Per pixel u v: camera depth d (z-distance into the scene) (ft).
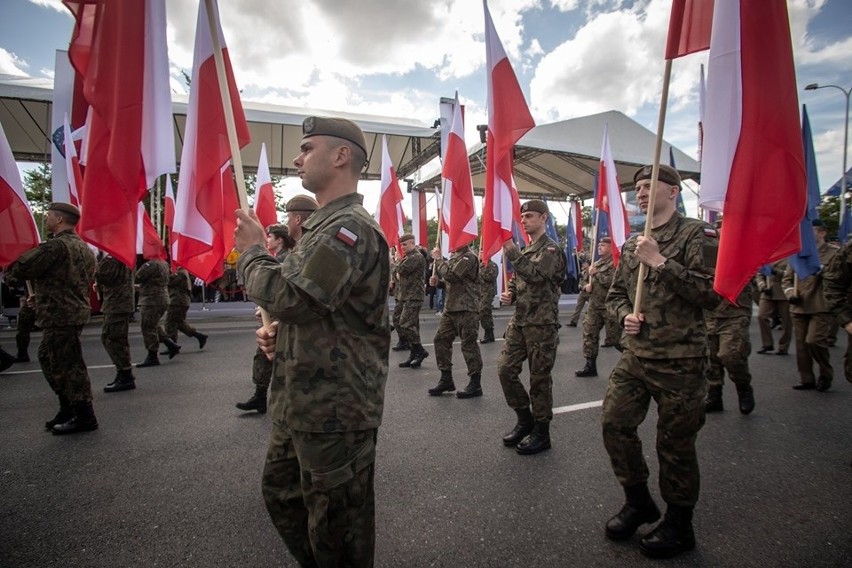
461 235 17.10
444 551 7.67
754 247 7.73
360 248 5.16
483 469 10.74
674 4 8.22
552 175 61.93
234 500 9.35
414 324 22.24
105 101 6.99
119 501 9.29
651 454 11.75
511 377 12.17
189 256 8.05
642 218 56.29
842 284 13.69
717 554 7.64
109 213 6.92
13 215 12.24
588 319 20.71
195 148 7.93
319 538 5.15
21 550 7.68
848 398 16.62
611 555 7.62
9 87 33.94
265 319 5.98
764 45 7.72
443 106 40.40
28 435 12.91
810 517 8.75
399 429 13.39
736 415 14.87
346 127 5.90
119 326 17.37
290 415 5.24
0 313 29.76
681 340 7.75
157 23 7.32
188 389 17.75
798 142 7.65
